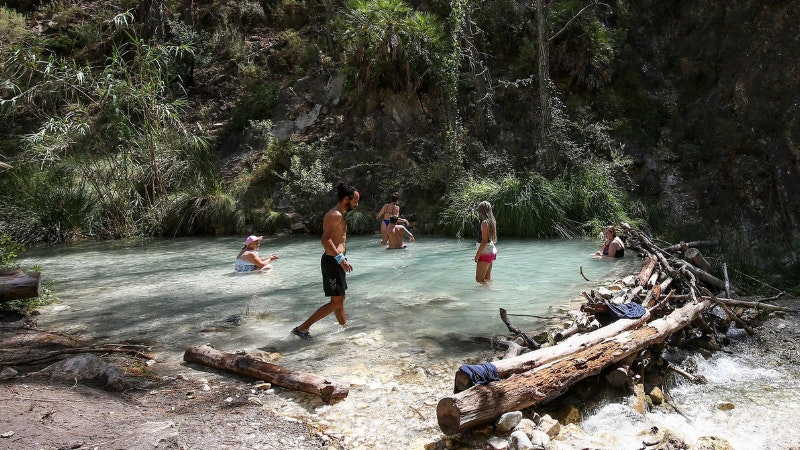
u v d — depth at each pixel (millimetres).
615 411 4504
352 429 4004
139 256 11938
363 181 16125
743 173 12492
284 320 6812
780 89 12633
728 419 4555
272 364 5004
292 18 22719
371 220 15055
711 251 10578
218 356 5242
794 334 6414
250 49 21844
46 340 6156
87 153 16750
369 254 11414
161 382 4891
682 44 16250
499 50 17750
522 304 7258
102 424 3893
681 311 5938
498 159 14945
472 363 5191
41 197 14664
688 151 14078
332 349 5699
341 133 17547
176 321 6895
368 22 16406
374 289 8305
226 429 3916
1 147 17562
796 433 4320
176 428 3887
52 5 23984
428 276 9133
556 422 3984
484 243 8414
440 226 14578
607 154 14867
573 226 13336
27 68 15914
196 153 16531
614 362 4801
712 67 14906
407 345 5758
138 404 4371
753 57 13609
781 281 8602
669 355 5645
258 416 4168
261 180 16578
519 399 4055
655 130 15320
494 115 16484
